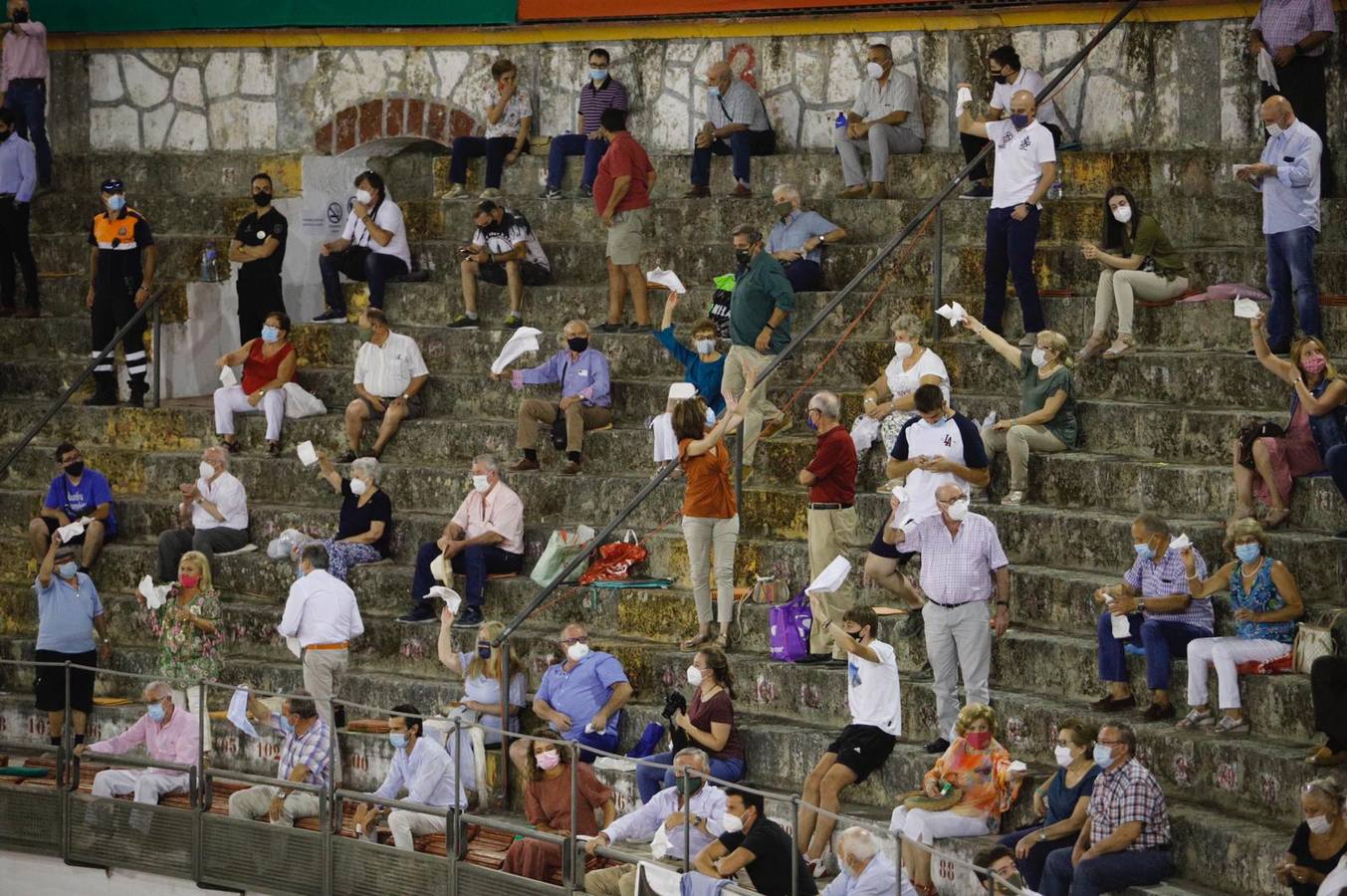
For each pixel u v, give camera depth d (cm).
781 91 6469
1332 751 3803
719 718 4472
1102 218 5466
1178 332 5234
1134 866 3762
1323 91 5397
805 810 4241
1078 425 5062
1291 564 4372
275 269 6288
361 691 5228
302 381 6169
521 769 4731
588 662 4759
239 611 5516
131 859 4872
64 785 4969
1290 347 4966
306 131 7056
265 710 4728
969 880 3550
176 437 6203
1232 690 4084
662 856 4066
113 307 6347
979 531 4366
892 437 5041
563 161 6525
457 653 5100
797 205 5888
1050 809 3956
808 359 5628
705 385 5416
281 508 5822
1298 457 4481
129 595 5728
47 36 7275
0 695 5566
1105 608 4434
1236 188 5731
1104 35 5594
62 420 6353
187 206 6925
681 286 5422
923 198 6056
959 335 5562
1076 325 5431
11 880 5062
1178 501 4738
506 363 5597
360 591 5447
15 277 6762
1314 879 3497
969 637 4369
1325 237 5422
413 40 6888
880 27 6300
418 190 7062
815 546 4806
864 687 4334
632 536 5266
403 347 5928
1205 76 5875
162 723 4962
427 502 5722
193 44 7138
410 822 4472
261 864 4672
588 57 6675
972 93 6191
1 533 6106
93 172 7231
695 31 6538
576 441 5538
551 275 6269
